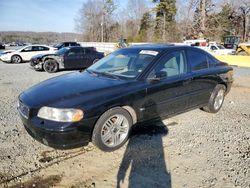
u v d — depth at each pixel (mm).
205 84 5113
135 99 3863
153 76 4180
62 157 3600
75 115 3289
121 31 70438
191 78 4746
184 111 4863
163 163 3492
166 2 52719
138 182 3072
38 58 12508
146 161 3533
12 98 6750
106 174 3223
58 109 3287
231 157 3705
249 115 5637
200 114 5547
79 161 3508
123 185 3014
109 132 3680
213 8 42500
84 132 3393
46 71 12516
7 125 4707
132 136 4285
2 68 13914
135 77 4105
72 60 13180
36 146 3898
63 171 3271
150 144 4020
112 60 4805
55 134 3246
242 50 22484
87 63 13812
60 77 4512
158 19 54781
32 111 3432
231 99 7094
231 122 5137
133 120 4000
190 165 3461
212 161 3578
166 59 4465
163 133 4457
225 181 3135
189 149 3902
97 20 72750
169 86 4336
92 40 73125
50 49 18734
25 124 3586
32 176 3152
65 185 2998
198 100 5062
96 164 3441
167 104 4387
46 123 3291
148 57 4422
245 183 3105
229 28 48531
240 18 50219
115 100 3623
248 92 8070
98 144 3568
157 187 2988
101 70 4637
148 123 4285
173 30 52656
